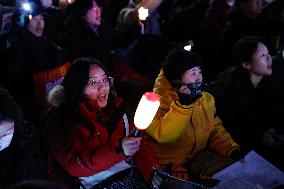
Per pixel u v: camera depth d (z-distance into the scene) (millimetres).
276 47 5777
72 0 5379
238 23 5633
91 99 2943
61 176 2939
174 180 2928
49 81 4168
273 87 4344
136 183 2977
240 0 5578
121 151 2721
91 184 2922
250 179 3145
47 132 2869
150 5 5539
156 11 6277
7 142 2621
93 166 2805
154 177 2990
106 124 2994
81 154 2805
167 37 6281
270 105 4402
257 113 4352
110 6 6484
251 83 4227
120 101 3105
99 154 2770
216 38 5863
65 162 2824
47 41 4719
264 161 3309
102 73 2941
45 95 4148
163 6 7336
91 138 2895
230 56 5707
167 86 3480
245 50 4125
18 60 4477
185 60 3340
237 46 4223
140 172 3090
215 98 4184
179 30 6109
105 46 5230
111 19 6492
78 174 2861
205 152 3607
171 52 3467
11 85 4500
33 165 2988
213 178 3203
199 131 3520
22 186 1540
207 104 3543
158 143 3531
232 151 3584
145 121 2191
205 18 5945
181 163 3549
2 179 2768
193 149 3559
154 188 2973
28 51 4539
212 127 3621
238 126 4258
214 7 5848
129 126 3141
